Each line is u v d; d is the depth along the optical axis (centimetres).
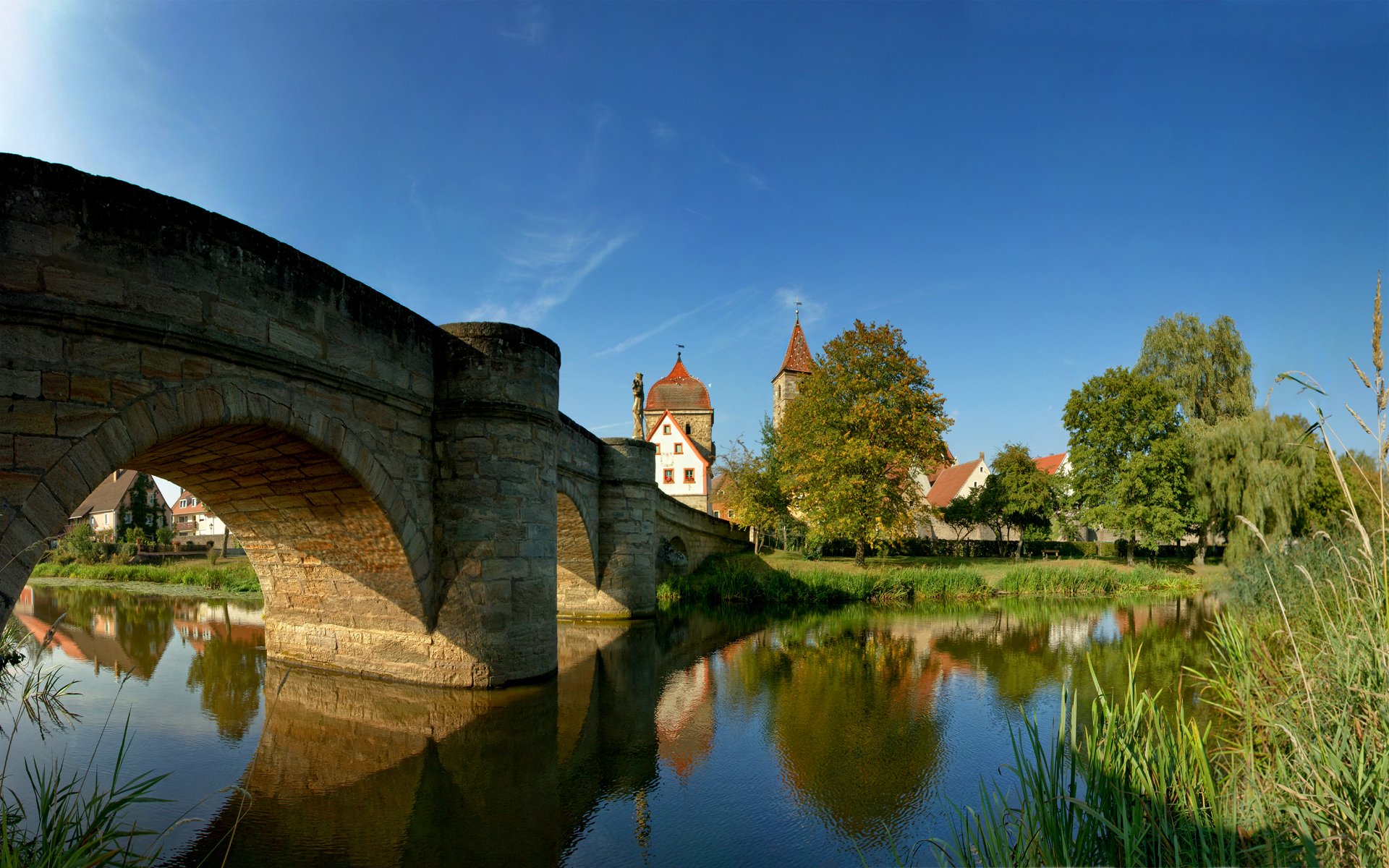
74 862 443
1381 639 409
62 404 605
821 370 3288
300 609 1304
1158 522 3250
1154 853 427
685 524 3069
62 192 612
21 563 573
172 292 687
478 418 1164
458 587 1159
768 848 627
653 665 1469
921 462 3275
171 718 1001
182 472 962
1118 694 1152
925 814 697
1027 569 3145
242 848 621
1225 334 3728
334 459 918
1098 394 3681
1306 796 373
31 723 957
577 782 788
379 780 789
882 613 2386
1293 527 2831
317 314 871
